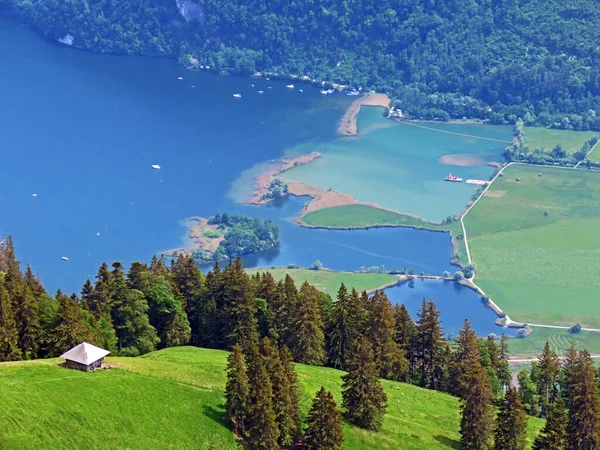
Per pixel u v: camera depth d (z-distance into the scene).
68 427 193.75
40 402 197.00
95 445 192.62
